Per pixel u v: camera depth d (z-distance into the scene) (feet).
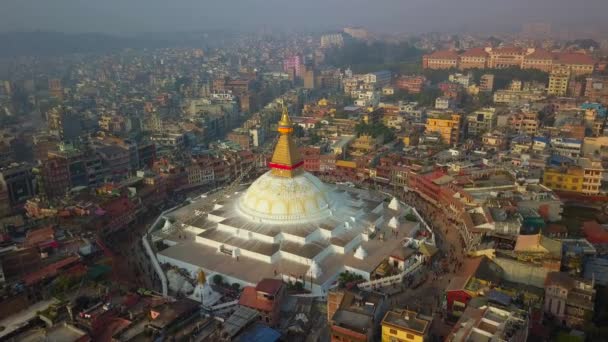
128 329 306.14
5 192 586.45
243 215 518.37
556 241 408.87
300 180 513.86
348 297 334.65
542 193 529.86
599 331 319.27
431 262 449.89
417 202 617.62
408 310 315.17
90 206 518.37
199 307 328.08
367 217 531.09
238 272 435.94
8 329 313.94
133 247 508.53
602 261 411.13
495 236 447.42
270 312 341.82
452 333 287.69
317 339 339.16
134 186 604.90
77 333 304.30
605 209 544.62
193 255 470.39
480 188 554.87
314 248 460.14
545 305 350.23
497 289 346.74
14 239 475.72
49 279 368.48
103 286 360.28
